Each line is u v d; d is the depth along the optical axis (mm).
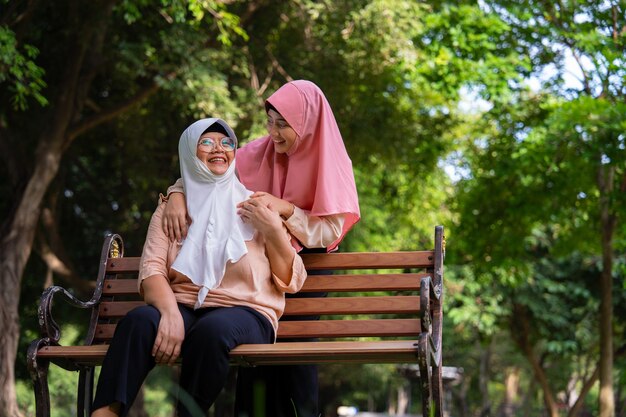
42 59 14078
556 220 15578
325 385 31953
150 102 14789
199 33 12539
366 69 13750
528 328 20750
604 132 12648
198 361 3898
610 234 14016
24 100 10680
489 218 15992
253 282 4262
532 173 14359
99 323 4754
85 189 17672
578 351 21250
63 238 17578
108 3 12336
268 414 4789
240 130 13602
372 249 19719
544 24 13945
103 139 16297
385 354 3830
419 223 19734
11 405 11891
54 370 19250
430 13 14320
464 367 34562
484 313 19828
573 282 20203
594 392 35188
